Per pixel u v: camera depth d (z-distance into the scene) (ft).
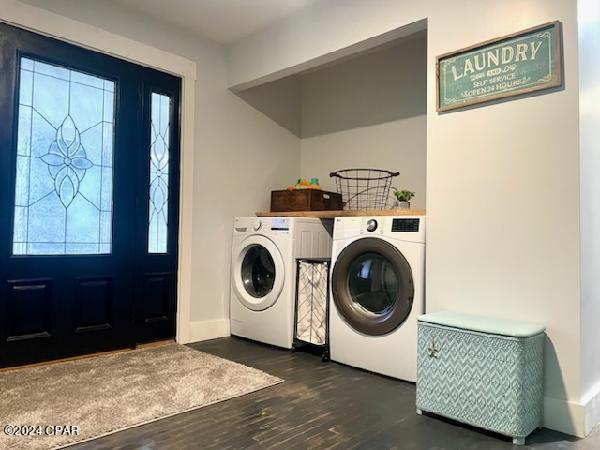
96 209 9.06
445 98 7.13
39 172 8.30
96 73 9.04
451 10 7.11
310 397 6.86
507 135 6.46
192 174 10.51
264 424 5.83
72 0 8.62
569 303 5.83
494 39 6.56
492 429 5.62
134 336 9.57
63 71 8.61
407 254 7.69
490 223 6.59
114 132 9.33
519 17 6.37
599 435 5.72
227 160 11.30
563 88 5.96
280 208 11.57
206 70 10.87
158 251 10.07
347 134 12.25
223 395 6.80
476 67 6.77
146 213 9.81
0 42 7.79
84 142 8.89
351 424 5.91
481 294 6.64
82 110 8.87
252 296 10.72
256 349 9.80
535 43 6.19
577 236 5.81
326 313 9.04
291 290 9.66
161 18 9.84
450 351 6.06
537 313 6.09
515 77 6.37
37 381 7.28
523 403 5.49
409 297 7.61
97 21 8.96
